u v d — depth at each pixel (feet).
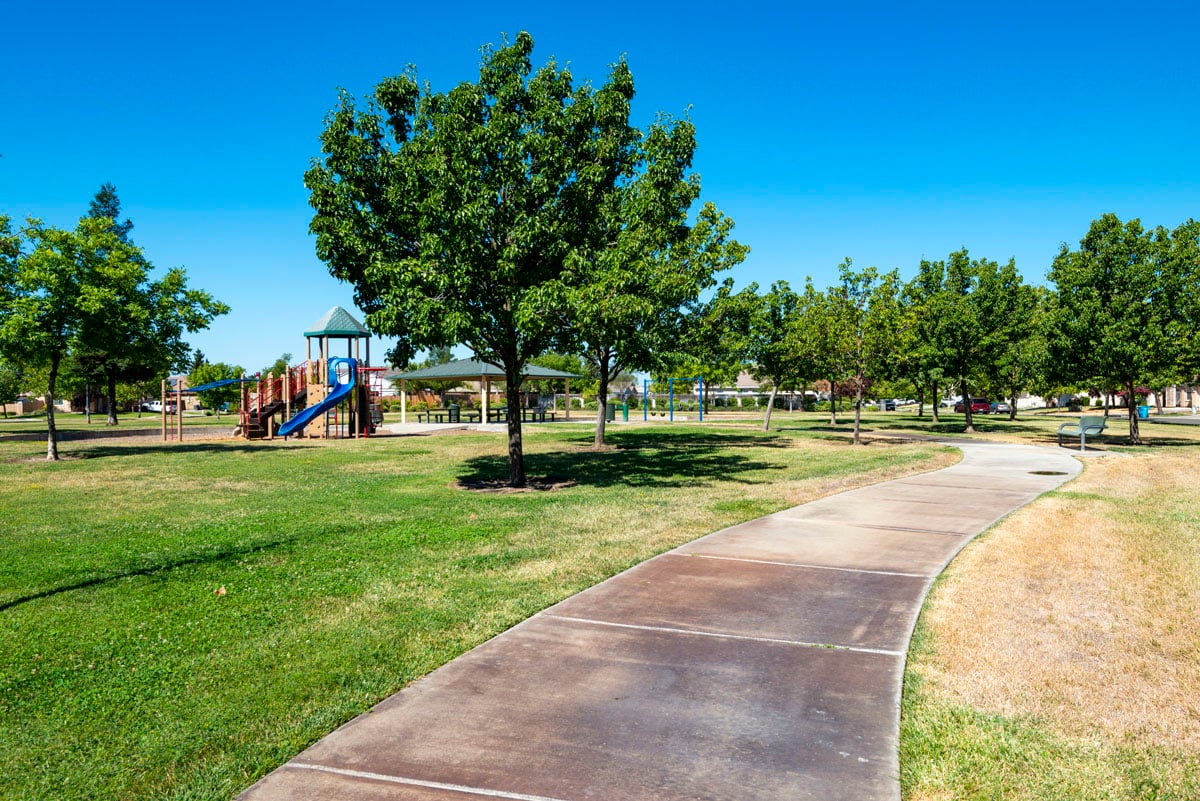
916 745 13.15
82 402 272.72
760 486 45.85
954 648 17.70
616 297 38.14
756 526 32.68
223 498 42.19
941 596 21.79
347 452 73.56
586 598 22.06
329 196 42.55
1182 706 14.60
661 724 14.06
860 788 11.83
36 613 20.93
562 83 45.19
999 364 99.45
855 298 76.48
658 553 27.66
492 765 12.61
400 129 45.93
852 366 77.51
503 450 74.54
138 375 172.76
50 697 15.49
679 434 97.96
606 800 11.51
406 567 25.84
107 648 18.20
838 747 13.14
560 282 38.78
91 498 42.37
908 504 38.29
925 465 57.21
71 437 104.12
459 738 13.57
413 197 41.93
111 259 65.98
